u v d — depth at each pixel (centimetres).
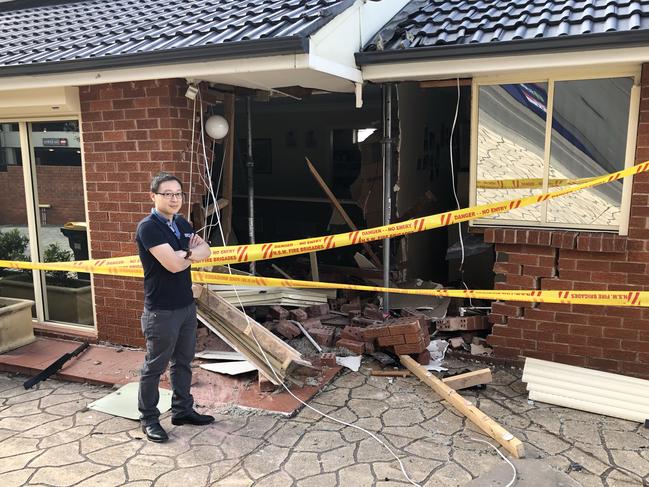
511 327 498
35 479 350
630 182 446
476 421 396
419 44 462
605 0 466
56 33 634
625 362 462
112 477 350
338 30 451
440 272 830
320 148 1012
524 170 496
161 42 474
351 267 746
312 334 547
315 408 429
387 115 535
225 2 607
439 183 814
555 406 426
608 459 358
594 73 452
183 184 519
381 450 371
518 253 488
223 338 466
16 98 548
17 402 459
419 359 495
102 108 528
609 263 455
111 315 563
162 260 354
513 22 455
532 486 329
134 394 459
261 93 609
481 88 500
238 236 998
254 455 369
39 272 607
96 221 554
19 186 597
